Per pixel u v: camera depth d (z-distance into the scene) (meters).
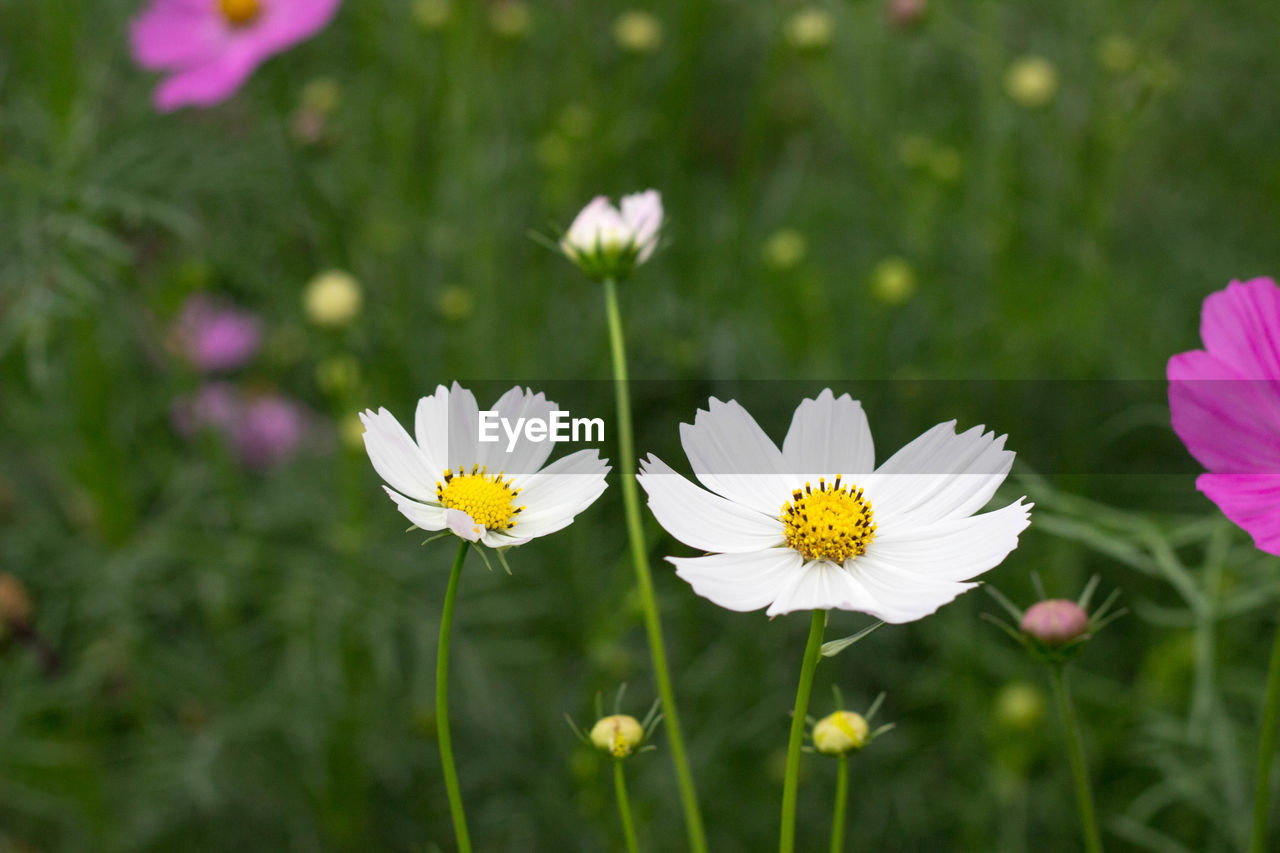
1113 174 1.06
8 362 0.97
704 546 0.56
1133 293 1.15
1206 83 1.30
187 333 0.98
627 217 0.63
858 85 1.21
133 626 0.94
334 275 0.87
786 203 1.23
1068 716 0.59
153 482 1.06
